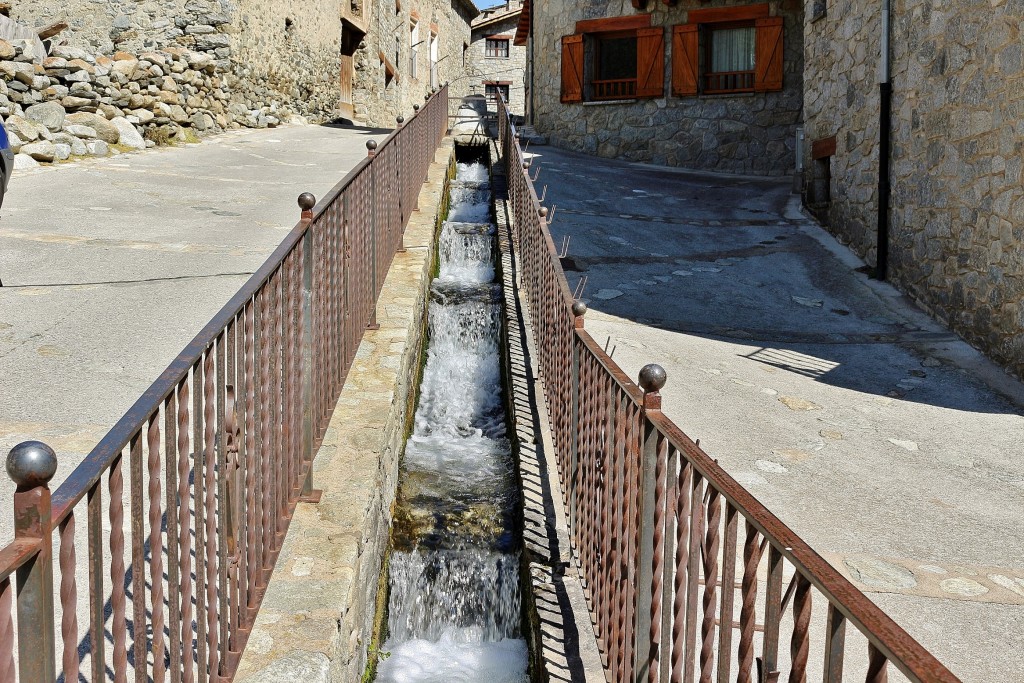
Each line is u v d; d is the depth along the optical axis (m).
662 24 17.25
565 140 18.92
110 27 15.93
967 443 5.42
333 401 4.12
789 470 4.91
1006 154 6.69
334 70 21.58
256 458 2.73
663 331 7.45
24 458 1.41
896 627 1.21
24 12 16.12
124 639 1.78
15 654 2.24
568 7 18.50
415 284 6.73
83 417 3.92
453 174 13.14
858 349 7.25
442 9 32.50
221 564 2.42
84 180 9.95
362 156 13.47
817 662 3.14
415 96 29.28
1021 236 6.44
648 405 2.41
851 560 3.93
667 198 13.43
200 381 2.22
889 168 9.14
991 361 6.90
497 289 8.06
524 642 3.90
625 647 2.63
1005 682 3.11
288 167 12.03
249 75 17.14
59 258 6.63
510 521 4.55
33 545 1.40
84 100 12.09
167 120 13.70
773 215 12.32
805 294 8.77
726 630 1.84
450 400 6.52
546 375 5.27
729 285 8.93
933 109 8.08
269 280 2.92
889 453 5.23
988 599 3.66
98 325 5.14
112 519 1.75
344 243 4.47
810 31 12.04
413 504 4.74
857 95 10.17
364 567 3.44
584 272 9.07
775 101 16.44
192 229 7.85
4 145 5.49
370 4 23.22
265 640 2.65
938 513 4.46
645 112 17.64
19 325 5.08
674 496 2.26
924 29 8.27
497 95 15.97
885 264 9.19
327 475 3.74
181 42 16.03
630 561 2.61
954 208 7.62
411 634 4.12
